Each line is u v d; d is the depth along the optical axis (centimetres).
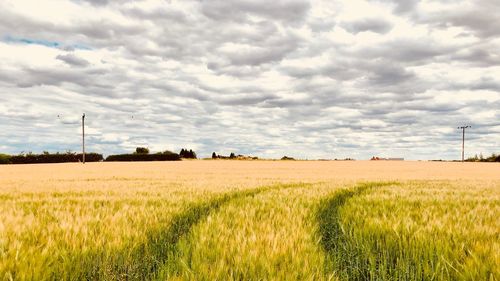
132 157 8362
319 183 1606
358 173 3397
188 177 2338
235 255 376
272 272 336
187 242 459
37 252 356
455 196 998
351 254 449
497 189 1303
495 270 335
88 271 370
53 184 1532
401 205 780
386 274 392
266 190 1206
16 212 618
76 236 443
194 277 320
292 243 421
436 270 357
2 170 3838
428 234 469
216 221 559
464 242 434
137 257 406
